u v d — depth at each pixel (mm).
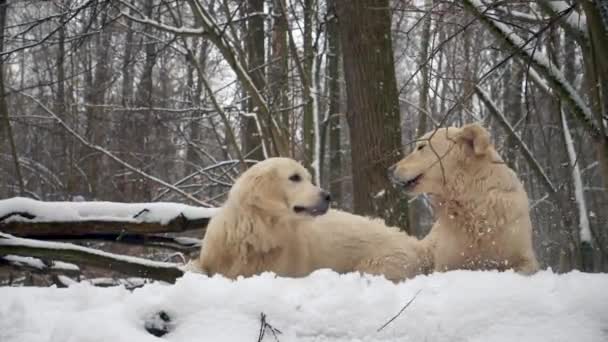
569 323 2883
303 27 12250
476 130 4859
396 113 8344
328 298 3053
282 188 4988
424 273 5738
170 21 15484
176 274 6105
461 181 4902
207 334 2922
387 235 5824
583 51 4648
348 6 8484
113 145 15211
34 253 6188
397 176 5168
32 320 3016
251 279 3273
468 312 2967
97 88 14430
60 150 16188
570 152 8875
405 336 2932
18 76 19531
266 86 10859
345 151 20891
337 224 5703
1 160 14500
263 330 2920
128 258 6223
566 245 9875
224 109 11828
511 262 4793
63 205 6891
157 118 13078
